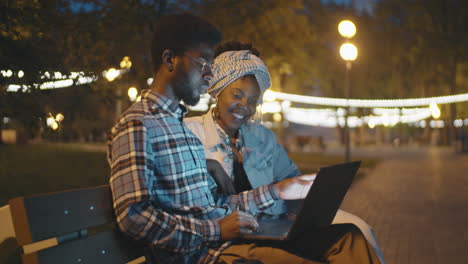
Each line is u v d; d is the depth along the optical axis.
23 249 1.80
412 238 5.74
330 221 2.52
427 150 34.06
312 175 2.64
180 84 2.04
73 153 20.66
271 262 2.29
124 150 1.82
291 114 42.84
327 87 39.38
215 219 2.11
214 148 2.77
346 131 11.59
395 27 35.31
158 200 1.95
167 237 1.83
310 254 2.36
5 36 3.27
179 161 2.00
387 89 38.81
